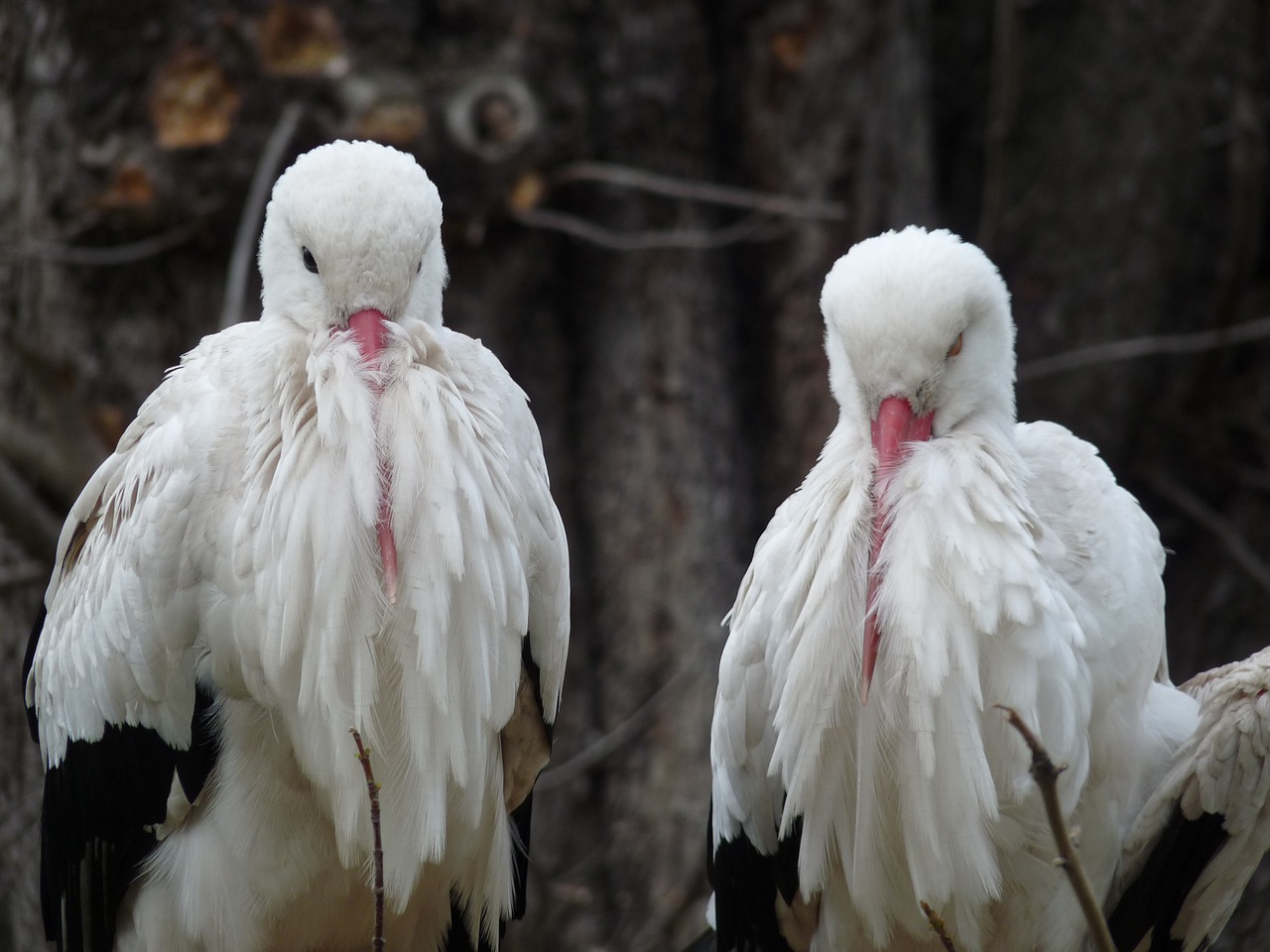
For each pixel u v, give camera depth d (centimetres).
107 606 753
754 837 826
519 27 1307
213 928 751
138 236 1257
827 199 1459
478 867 767
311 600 704
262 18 1235
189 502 728
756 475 1460
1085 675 741
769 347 1470
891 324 770
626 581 1379
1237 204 1451
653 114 1392
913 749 728
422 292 789
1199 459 1583
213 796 750
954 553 728
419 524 705
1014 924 775
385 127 1255
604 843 1351
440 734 713
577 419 1397
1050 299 1605
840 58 1455
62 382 1210
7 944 1253
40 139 1257
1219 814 766
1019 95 1630
